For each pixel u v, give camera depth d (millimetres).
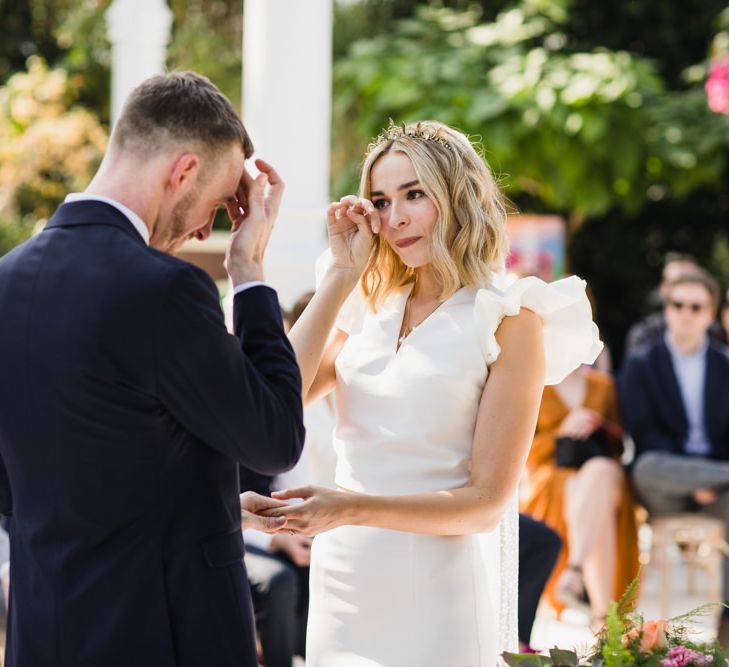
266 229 2312
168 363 1940
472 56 8375
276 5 4738
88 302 1962
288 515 2246
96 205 2070
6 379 2025
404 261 2527
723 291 10719
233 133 2154
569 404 5621
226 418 1985
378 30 10391
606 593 5262
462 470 2447
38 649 2023
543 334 2492
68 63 11164
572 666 2066
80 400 1949
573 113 8125
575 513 5336
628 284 11305
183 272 1969
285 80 4758
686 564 6617
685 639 2230
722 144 8664
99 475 1972
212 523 2057
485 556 2607
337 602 2529
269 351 2150
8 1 12117
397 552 2465
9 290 2053
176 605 2002
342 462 2580
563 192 8453
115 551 1990
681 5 10328
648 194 10195
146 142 2086
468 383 2422
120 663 1964
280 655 3701
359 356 2562
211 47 10234
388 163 2514
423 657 2432
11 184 10062
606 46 10195
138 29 6391
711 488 5277
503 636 2635
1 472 2148
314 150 4828
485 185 2543
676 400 5637
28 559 2055
